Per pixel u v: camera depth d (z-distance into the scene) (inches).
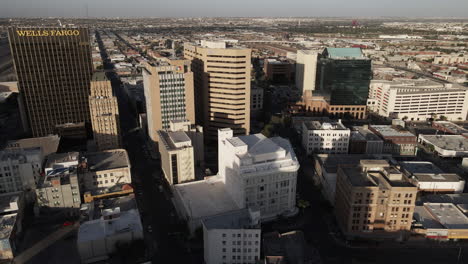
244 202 7081.7
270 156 7263.8
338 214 7332.7
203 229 6190.9
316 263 5605.3
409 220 6692.9
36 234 7027.6
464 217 7180.1
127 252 6284.5
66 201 7573.8
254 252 5940.0
